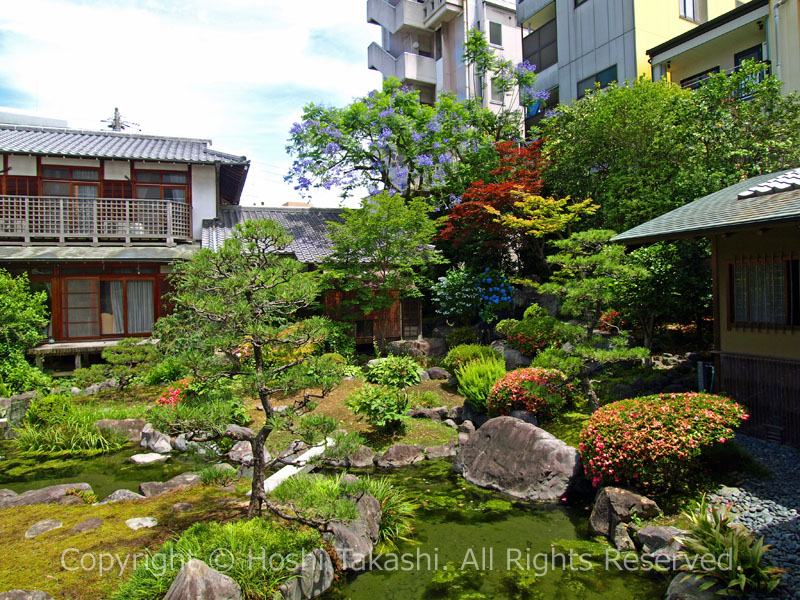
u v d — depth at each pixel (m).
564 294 9.64
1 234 14.14
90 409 10.47
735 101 12.92
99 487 7.29
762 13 14.16
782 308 7.30
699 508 5.58
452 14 24.25
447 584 4.95
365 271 14.23
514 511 6.50
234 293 4.97
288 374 5.11
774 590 4.23
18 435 9.63
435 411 10.33
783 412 7.21
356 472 8.00
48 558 4.75
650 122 13.56
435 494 7.12
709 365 8.84
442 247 18.39
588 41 19.00
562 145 16.12
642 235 8.25
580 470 6.77
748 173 12.44
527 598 4.70
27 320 12.42
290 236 5.41
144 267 14.93
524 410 8.88
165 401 9.71
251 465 7.88
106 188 15.93
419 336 16.41
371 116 17.25
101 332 14.62
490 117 19.16
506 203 14.99
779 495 5.79
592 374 10.95
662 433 5.93
